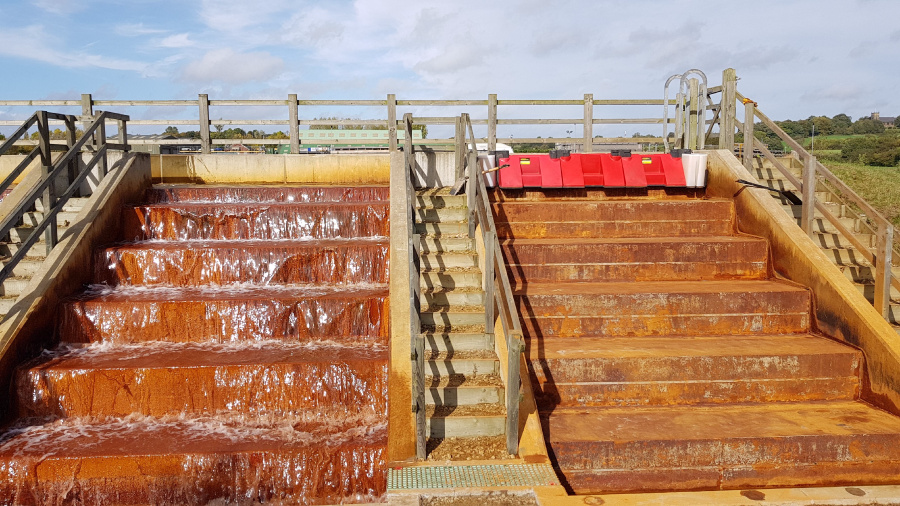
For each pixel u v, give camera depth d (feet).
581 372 20.85
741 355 21.21
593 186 33.65
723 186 32.86
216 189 33.22
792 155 36.24
